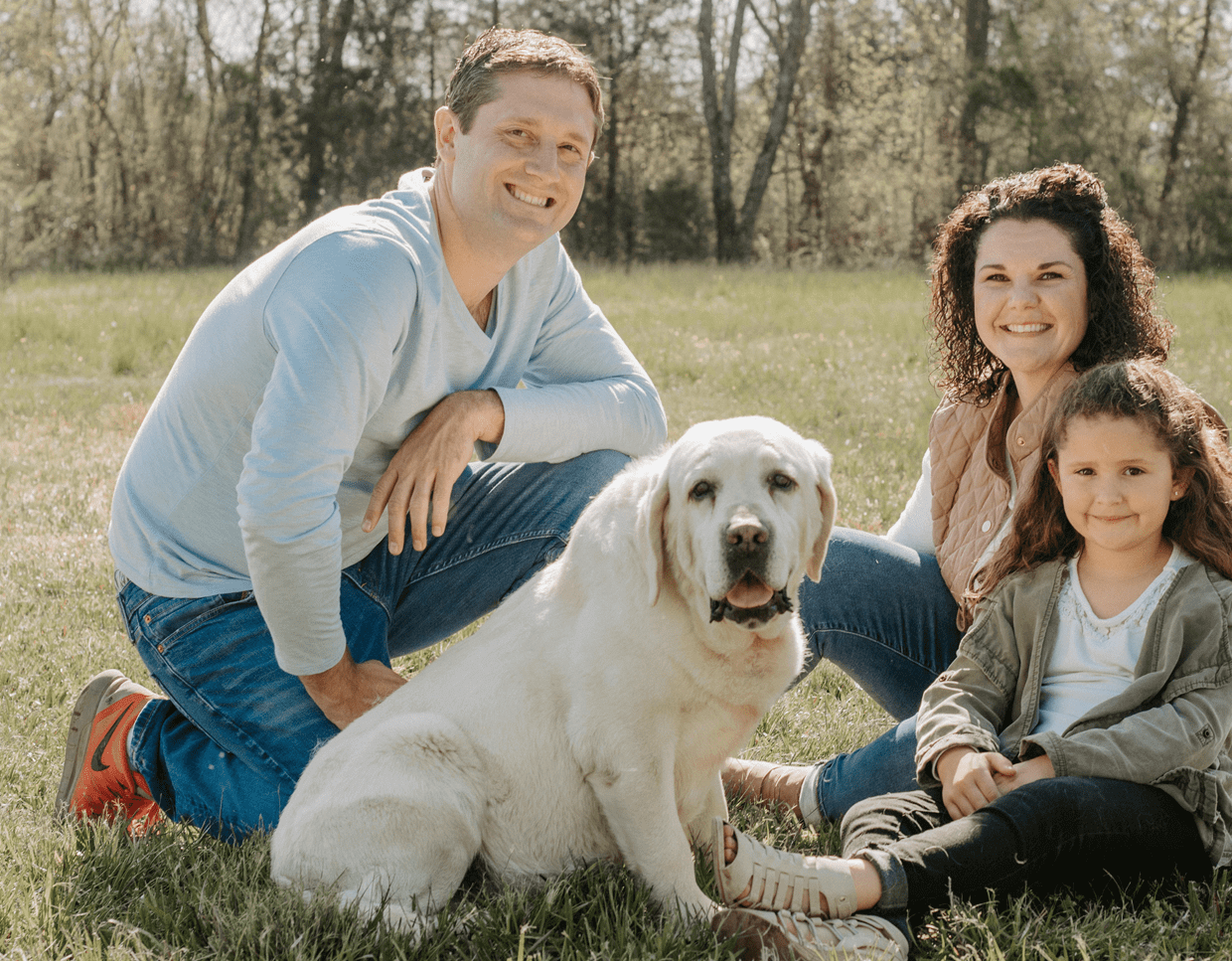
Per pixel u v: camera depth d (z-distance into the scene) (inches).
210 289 758.5
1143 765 87.7
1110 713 92.6
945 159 1153.4
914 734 105.3
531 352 126.6
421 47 1315.2
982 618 104.5
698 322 571.5
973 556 114.2
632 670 91.4
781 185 1523.1
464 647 101.3
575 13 1322.6
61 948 83.4
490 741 94.7
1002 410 117.1
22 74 1304.1
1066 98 1125.1
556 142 107.4
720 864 83.5
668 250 1342.3
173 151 1341.0
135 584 111.7
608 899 90.7
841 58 1398.9
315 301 98.4
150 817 113.2
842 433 316.8
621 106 1368.1
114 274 978.7
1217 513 95.0
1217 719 89.5
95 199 1360.7
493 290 118.9
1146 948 82.3
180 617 108.6
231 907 88.1
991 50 1224.8
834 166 1362.0
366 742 93.3
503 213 107.4
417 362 108.7
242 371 103.7
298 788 95.0
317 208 1302.9
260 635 108.5
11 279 854.5
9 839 101.0
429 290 106.7
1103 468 95.1
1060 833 84.8
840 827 107.3
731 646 91.2
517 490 124.9
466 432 111.7
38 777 119.6
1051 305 108.5
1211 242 1090.1
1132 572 97.5
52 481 255.4
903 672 122.1
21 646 154.1
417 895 89.8
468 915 87.6
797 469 92.9
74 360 457.1
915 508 128.9
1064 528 101.3
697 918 87.0
